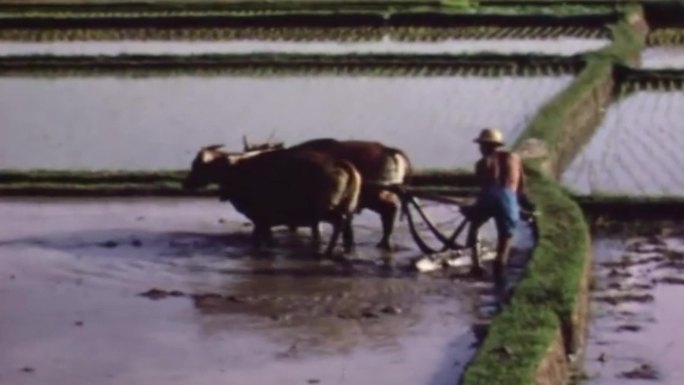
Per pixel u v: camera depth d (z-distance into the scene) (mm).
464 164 31250
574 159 32125
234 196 25672
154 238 26453
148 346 20312
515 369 17484
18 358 19781
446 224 27125
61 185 30016
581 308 20859
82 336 20781
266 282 23594
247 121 36438
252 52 45156
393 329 21016
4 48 48000
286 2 55125
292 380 18828
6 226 27391
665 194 28453
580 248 23000
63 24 51250
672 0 55094
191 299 22656
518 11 52625
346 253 25312
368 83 41250
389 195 25109
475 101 38312
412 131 34781
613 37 46875
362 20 51344
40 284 23547
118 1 55969
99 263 24750
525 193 26641
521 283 21016
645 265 24625
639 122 36312
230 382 18781
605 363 19781
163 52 46188
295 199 25078
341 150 25344
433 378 18891
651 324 21453
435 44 48750
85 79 42719
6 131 35844
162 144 34125
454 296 22703
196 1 55594
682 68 42250
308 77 42438
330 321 21438
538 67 43062
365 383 18703
